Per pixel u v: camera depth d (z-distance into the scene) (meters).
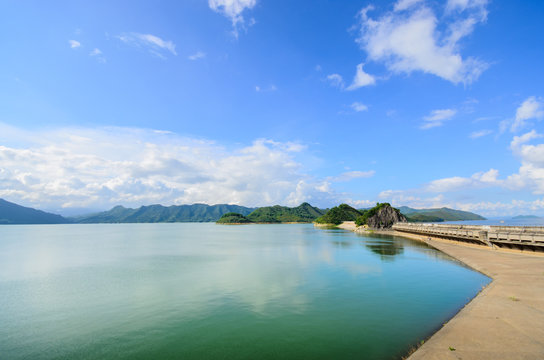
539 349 12.84
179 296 27.55
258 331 18.81
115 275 38.50
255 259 51.41
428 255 51.22
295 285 30.80
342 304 23.94
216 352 16.08
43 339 18.42
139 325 20.41
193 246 80.50
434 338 14.80
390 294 26.48
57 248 79.00
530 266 32.88
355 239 91.88
